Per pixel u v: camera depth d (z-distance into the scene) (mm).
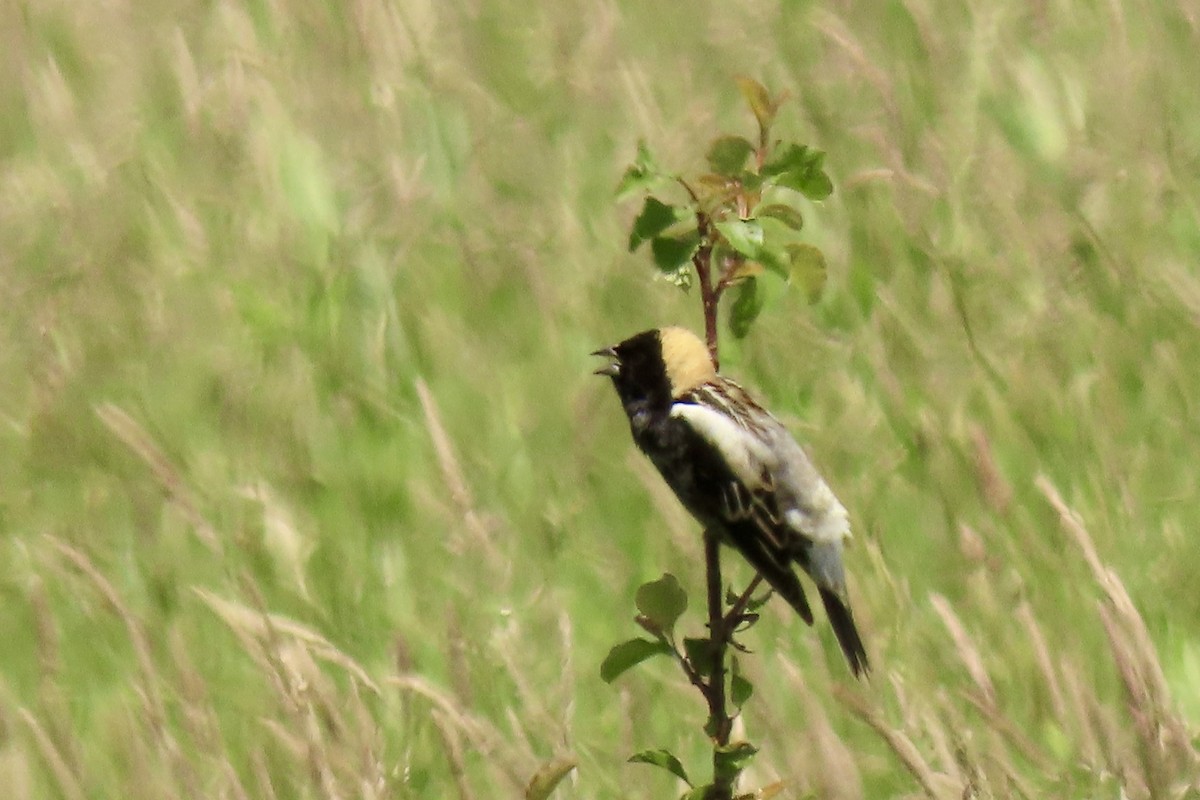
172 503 10875
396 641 9352
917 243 13117
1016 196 13719
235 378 12445
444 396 12508
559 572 10898
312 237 14094
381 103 15367
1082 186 13867
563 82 16094
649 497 11281
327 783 8555
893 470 11227
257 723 9633
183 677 9281
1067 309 12391
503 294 13391
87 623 10562
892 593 10133
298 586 10523
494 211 14477
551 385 12562
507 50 17109
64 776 9023
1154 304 12547
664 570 10875
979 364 11852
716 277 13461
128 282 13570
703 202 6836
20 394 12883
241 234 14227
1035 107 15047
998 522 10617
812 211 13828
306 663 9023
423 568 10828
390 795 8805
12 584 10898
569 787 9016
